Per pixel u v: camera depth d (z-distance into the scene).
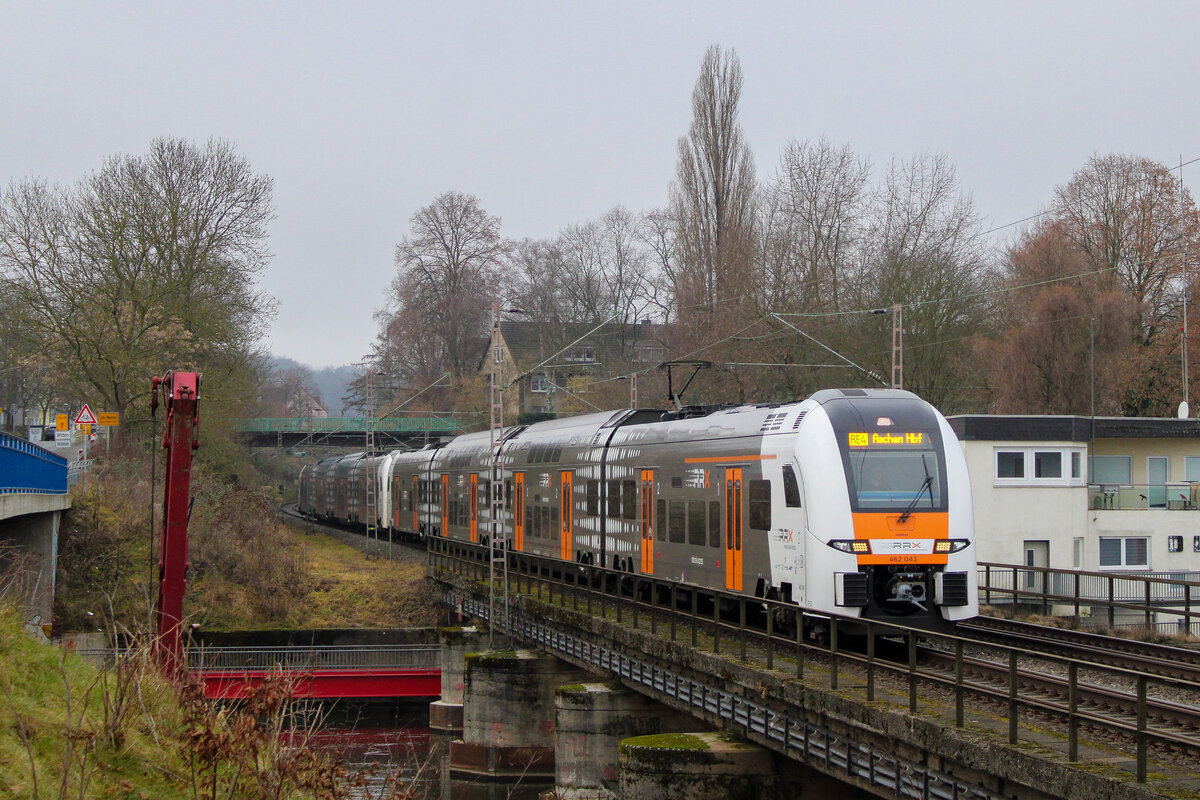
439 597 40.81
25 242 45.91
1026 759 10.95
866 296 49.44
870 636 13.89
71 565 38.06
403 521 51.56
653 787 16.98
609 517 28.20
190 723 10.96
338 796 11.00
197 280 50.97
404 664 36.31
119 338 47.12
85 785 9.69
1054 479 35.12
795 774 16.89
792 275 52.12
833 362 48.16
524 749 28.83
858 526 17.89
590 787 23.08
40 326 45.84
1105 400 45.53
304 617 41.03
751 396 51.78
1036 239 51.78
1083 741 11.59
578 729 23.20
